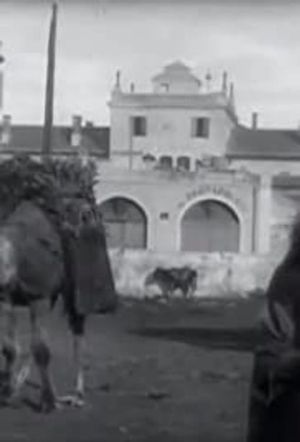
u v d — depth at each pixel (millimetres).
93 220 11109
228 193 58438
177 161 68312
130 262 39781
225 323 24922
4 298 10938
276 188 58938
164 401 11602
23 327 15609
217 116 68812
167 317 26875
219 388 12695
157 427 10016
